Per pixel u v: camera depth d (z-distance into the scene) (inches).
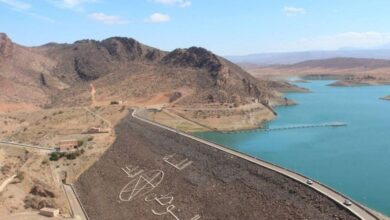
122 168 4891.7
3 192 3722.9
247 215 3250.5
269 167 3636.8
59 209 3791.8
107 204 4175.7
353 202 2849.4
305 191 3132.4
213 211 3476.9
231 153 4151.1
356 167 5334.6
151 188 4220.0
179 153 4690.0
